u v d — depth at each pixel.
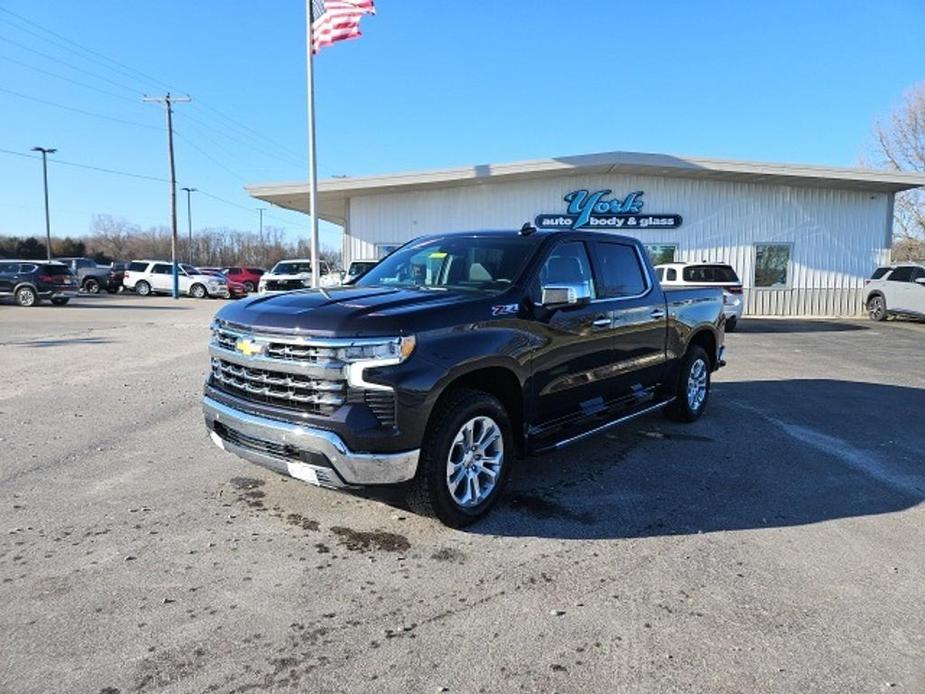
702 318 6.91
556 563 3.72
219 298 37.03
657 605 3.28
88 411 7.16
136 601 3.24
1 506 4.44
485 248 5.05
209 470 5.19
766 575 3.61
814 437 6.49
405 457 3.73
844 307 23.41
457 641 2.95
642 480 5.13
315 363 3.70
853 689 2.65
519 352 4.38
